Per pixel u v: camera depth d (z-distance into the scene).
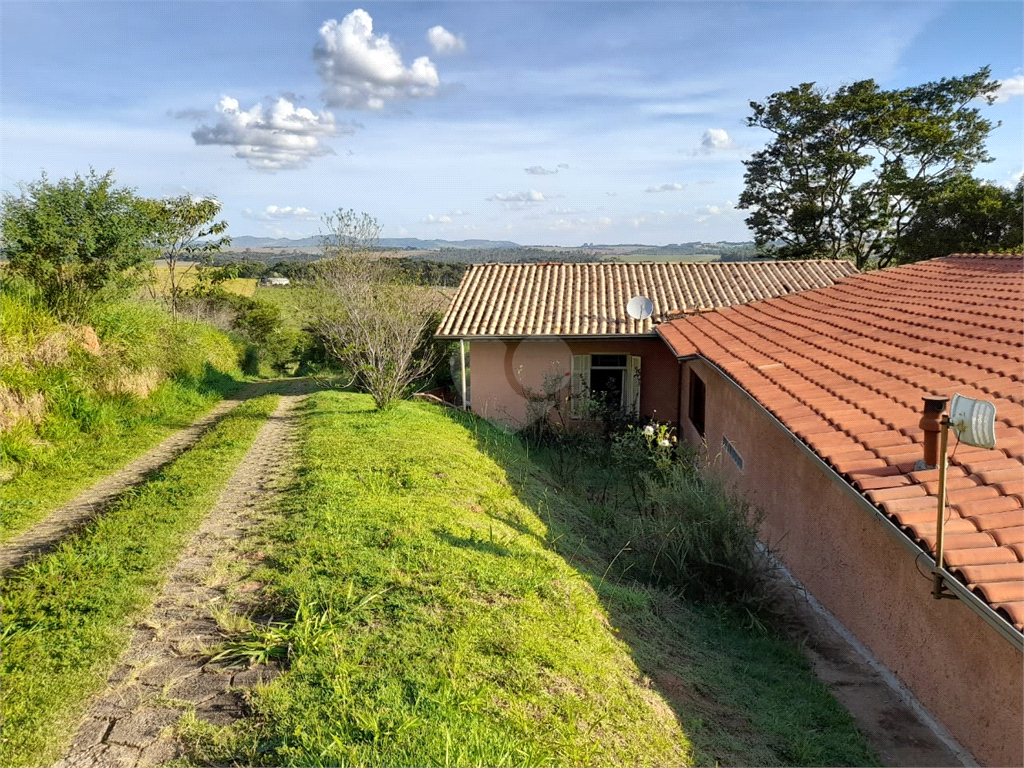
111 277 14.30
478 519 7.00
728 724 4.33
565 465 12.69
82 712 3.62
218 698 3.73
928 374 7.03
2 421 9.28
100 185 14.16
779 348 9.88
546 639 4.50
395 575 5.15
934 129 29.28
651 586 6.58
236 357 23.45
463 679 3.92
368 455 9.04
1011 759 3.80
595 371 15.59
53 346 11.36
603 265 18.47
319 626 4.38
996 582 3.70
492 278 17.81
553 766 3.33
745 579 6.52
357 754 3.20
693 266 18.28
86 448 10.06
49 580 5.14
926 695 4.77
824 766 4.06
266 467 8.74
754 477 8.88
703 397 12.66
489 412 15.59
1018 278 10.34
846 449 5.63
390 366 13.78
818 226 32.84
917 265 14.40
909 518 4.35
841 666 5.50
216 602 4.85
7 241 12.86
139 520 6.55
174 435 11.77
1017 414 5.46
